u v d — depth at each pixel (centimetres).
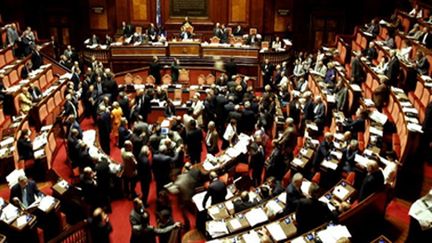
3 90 1659
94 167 1245
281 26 2733
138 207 955
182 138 1462
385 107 1521
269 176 1225
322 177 1181
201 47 2362
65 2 2688
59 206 1109
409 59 1677
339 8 2681
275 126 1587
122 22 2702
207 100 1662
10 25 2122
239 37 2472
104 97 1577
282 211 991
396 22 2131
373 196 925
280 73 2103
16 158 1335
